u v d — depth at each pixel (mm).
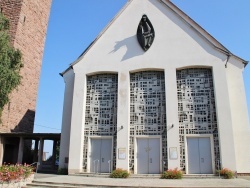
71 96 22797
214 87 19125
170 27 20938
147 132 19594
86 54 21891
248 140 18734
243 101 19469
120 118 19734
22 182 14562
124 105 19953
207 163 18438
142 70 20719
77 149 19875
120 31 21812
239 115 19281
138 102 20281
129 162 19109
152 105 20047
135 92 20531
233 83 19891
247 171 18219
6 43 18000
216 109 18688
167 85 19688
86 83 21609
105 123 20500
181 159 18562
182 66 19891
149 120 19797
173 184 14086
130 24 21781
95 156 20156
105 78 21531
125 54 21109
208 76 19859
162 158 18844
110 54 21422
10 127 25859
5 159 26844
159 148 19281
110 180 16141
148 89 20422
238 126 19078
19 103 27344
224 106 18531
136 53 20906
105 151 20125
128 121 19672
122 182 15062
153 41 20891
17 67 18781
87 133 20578
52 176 18391
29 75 29141
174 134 18688
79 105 20797
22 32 27781
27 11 28797
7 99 17844
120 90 20344
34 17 30172
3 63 17062
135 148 19438
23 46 27922
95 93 21344
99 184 14062
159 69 20312
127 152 19000
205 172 18297
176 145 18469
